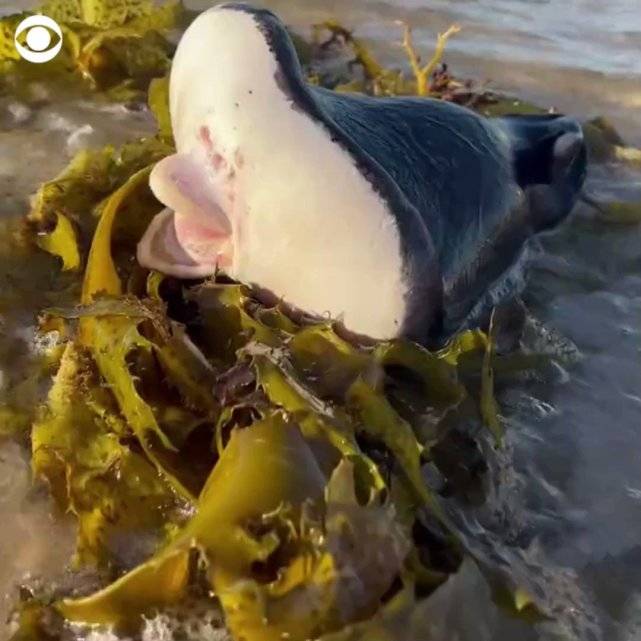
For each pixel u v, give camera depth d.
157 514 0.49
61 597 0.47
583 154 0.75
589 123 0.96
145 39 0.96
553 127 0.72
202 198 0.55
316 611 0.42
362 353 0.52
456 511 0.52
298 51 1.03
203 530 0.43
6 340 0.62
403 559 0.43
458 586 0.44
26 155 0.83
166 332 0.52
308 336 0.52
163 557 0.43
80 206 0.70
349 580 0.42
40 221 0.70
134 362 0.52
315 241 0.53
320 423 0.47
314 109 0.53
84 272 0.66
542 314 0.72
